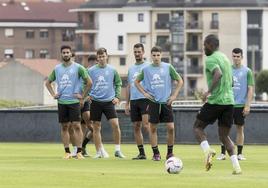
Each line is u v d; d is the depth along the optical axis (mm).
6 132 42469
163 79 28812
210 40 23969
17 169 24891
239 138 30172
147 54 165875
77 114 29844
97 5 169000
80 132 30047
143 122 29984
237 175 23203
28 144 40312
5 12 185500
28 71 143875
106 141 41375
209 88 23797
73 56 30188
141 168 25703
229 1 161875
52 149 35969
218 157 29828
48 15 186000
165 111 28812
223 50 162500
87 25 170000
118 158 30281
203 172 24188
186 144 40719
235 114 30172
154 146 29109
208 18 162500
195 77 162875
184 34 163375
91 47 170125
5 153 33281
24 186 20578
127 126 41219
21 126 42281
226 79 23922
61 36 186125
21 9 186750
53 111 41844
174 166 23625
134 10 166000
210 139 40562
